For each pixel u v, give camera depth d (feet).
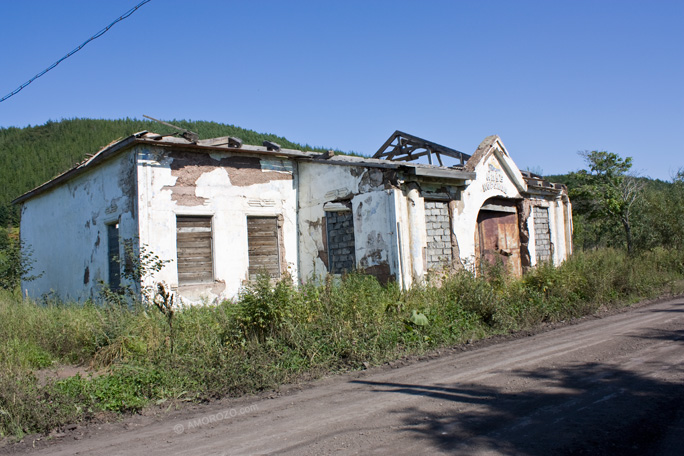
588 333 28.48
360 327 26.71
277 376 21.54
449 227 41.47
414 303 31.60
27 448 15.11
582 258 45.03
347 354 25.05
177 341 24.16
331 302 28.12
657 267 51.67
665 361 21.18
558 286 37.70
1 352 24.20
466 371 21.56
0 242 56.49
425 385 19.62
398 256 35.91
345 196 40.19
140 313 27.84
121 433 16.15
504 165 47.70
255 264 42.01
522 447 12.85
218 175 40.09
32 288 56.03
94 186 43.37
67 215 48.47
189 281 38.19
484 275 38.29
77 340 26.86
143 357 23.04
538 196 52.42
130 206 37.35
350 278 32.83
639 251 59.67
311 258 43.21
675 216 64.13
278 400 19.03
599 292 38.50
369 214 38.01
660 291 43.96
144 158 36.58
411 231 37.42
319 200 42.60
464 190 42.96
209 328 25.70
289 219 44.01
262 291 26.40
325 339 25.07
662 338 25.71
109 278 41.11
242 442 14.38
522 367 21.59
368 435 14.26
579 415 15.15
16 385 18.19
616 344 24.97
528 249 49.78
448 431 14.25
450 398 17.58
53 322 29.60
